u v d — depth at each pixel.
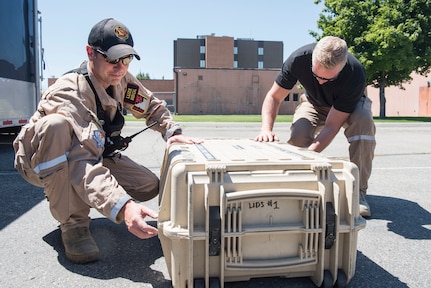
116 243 2.29
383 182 4.00
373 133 2.85
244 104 43.22
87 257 1.99
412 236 2.43
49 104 1.94
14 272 1.90
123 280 1.83
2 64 5.70
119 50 1.96
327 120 2.89
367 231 2.52
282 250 1.65
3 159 5.38
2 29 5.69
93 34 2.01
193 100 42.75
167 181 1.64
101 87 2.08
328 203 1.65
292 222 1.64
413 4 21.39
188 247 1.55
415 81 32.09
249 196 1.56
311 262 1.66
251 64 71.44
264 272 1.62
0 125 5.63
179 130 2.55
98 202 1.71
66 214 1.99
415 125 14.38
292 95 40.84
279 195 1.58
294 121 3.34
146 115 2.58
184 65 68.56
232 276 1.63
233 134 10.30
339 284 1.69
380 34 21.09
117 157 2.38
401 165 5.04
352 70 2.70
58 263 2.01
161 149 6.42
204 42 68.56
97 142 1.90
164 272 1.92
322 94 3.01
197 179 1.56
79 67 2.12
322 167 1.64
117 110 2.26
